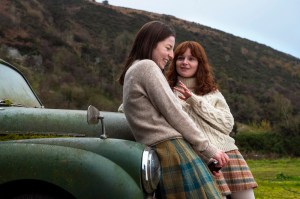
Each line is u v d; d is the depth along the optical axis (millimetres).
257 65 84312
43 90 41500
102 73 53906
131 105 3203
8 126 3455
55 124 3527
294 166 27016
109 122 3703
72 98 42031
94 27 72875
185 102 3838
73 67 52531
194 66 4035
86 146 3098
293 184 10805
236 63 81812
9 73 4430
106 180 2906
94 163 2947
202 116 3750
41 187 3018
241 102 60875
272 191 9188
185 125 3148
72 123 3576
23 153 3010
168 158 3055
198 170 3061
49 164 2963
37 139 3213
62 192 2994
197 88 4020
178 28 90125
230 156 3811
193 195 3004
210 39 89625
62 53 54812
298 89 77562
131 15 84562
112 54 63031
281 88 74688
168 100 3145
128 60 3498
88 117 3096
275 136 42688
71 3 79000
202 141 3178
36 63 50312
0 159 3006
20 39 54062
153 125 3145
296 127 43094
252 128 53906
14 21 57500
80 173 2932
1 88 4086
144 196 3027
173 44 3525
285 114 56188
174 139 3117
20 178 2965
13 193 3053
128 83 3232
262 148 41812
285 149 41438
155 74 3184
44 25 61469
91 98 42594
